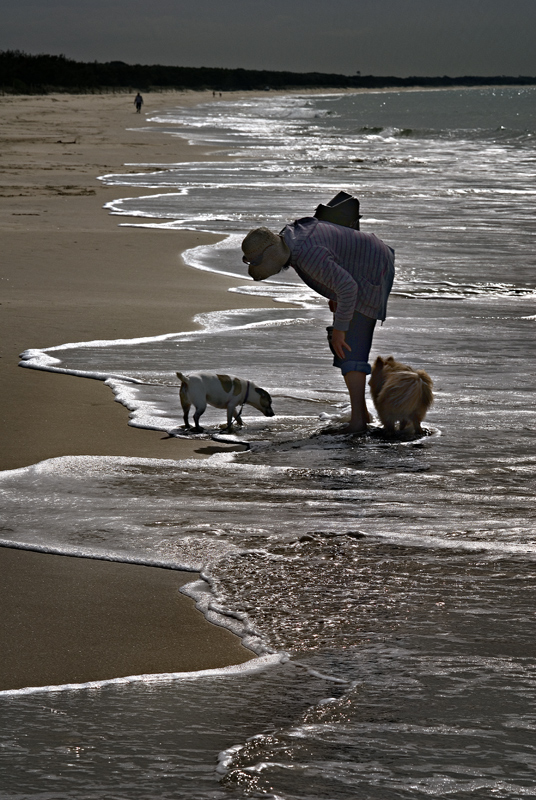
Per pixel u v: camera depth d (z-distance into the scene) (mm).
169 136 96250
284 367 13523
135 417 11031
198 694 4664
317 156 71938
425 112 186375
